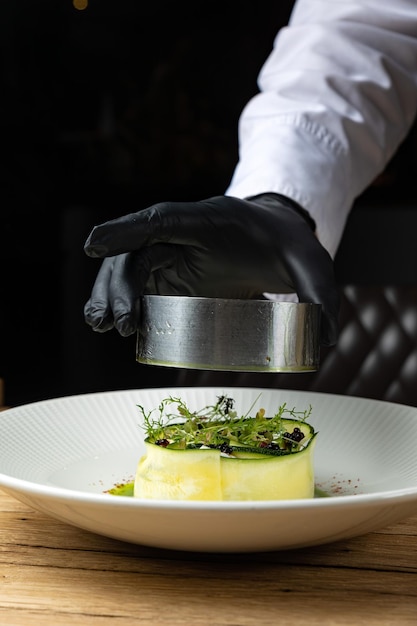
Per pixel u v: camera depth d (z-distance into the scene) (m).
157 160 2.37
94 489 0.65
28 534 0.56
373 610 0.47
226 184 2.35
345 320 1.08
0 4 2.32
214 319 0.55
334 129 0.91
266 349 0.56
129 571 0.51
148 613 0.47
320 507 0.47
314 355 0.58
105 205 2.32
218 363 0.56
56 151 2.39
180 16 2.35
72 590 0.49
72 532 0.57
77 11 2.37
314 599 0.48
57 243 2.35
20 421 0.69
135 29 2.37
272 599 0.48
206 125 2.36
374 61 0.95
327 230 0.87
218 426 0.64
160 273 0.68
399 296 1.07
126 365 2.36
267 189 0.83
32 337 2.34
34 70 2.38
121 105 2.41
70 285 2.35
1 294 2.31
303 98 0.93
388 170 2.07
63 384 2.37
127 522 0.49
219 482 0.59
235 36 2.34
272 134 0.90
